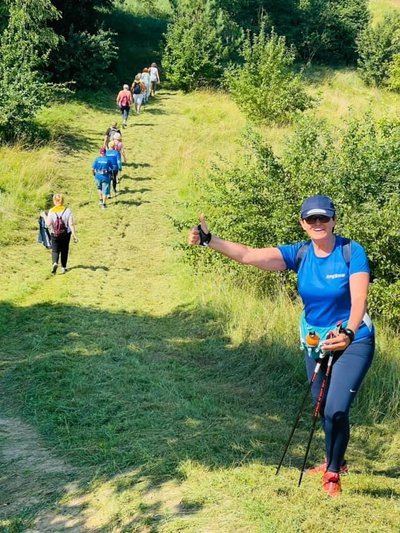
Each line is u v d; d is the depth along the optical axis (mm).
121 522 4203
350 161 10609
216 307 10117
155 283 12078
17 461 5344
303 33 37844
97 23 31625
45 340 8711
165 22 40656
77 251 13766
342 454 4297
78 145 21766
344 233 10148
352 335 4016
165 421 5977
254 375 7836
